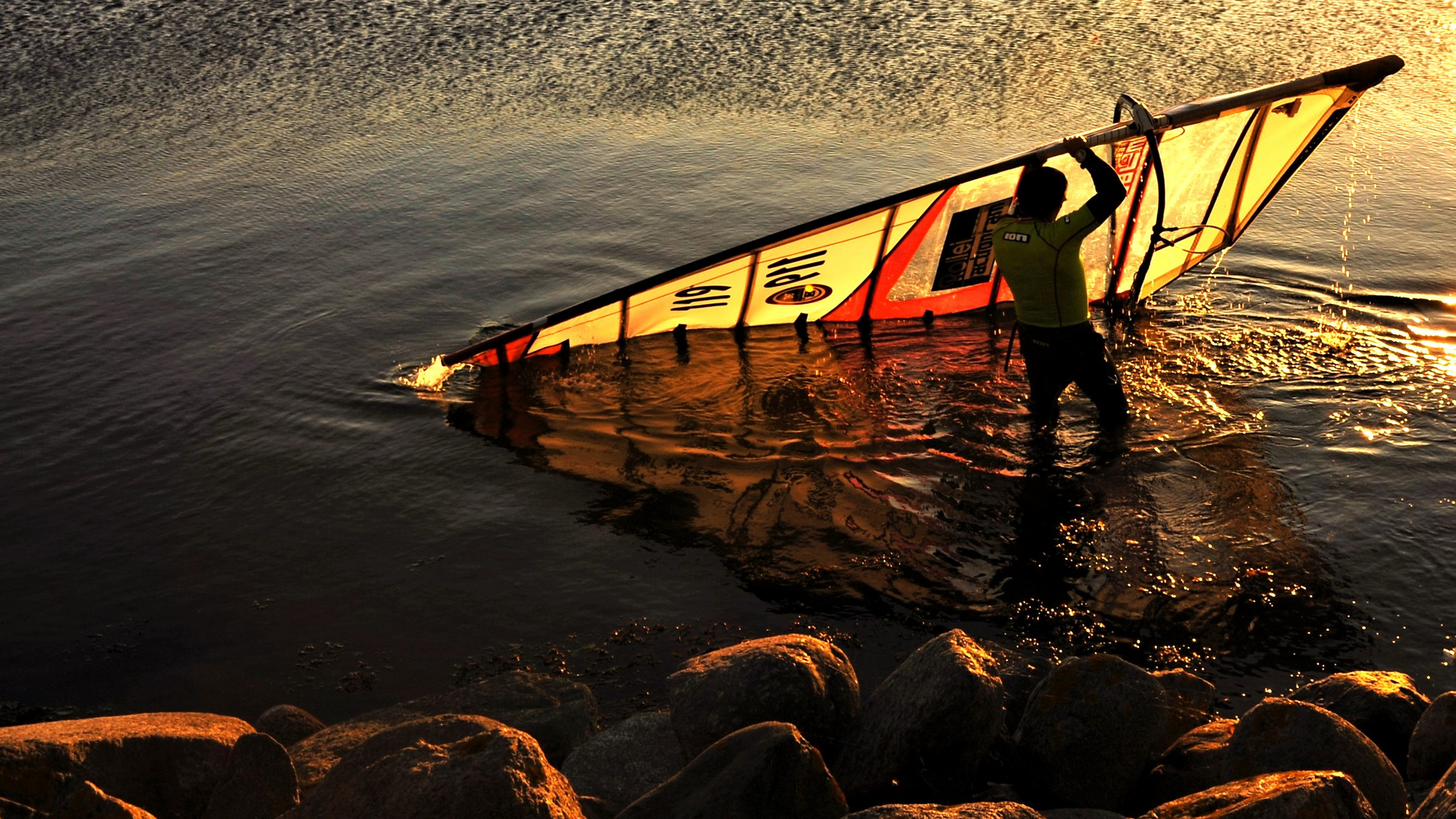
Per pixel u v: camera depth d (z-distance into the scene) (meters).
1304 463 5.25
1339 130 9.80
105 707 4.11
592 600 4.61
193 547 5.09
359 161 10.30
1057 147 5.70
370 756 3.14
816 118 10.66
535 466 5.68
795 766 2.79
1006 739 3.40
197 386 6.62
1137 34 12.34
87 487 5.61
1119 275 7.11
